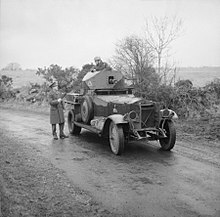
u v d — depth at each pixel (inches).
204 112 513.3
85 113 389.7
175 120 494.9
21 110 806.5
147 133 351.9
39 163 276.8
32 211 173.0
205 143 354.6
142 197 201.2
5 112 770.2
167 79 543.5
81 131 466.0
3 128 494.3
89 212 176.6
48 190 207.6
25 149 333.4
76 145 362.6
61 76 810.8
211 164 275.3
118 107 339.9
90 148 346.6
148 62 553.3
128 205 188.2
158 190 213.8
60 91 776.3
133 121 316.2
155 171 257.3
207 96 534.9
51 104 401.1
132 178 240.1
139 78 547.5
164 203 191.3
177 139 377.4
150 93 519.8
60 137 407.8
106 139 399.9
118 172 255.9
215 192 209.0
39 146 355.9
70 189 212.1
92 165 277.0
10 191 199.3
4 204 176.4
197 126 445.7
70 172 255.4
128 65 561.0
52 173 247.4
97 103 376.2
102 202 192.4
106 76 394.3
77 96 423.2
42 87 933.8
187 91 532.1
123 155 313.4
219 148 332.5
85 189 215.2
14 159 282.5
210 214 175.6
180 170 258.7
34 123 553.0
